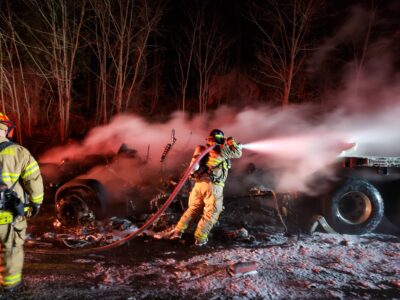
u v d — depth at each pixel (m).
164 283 3.87
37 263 4.45
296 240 5.39
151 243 5.25
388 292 3.72
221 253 4.74
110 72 15.02
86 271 4.21
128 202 6.30
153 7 13.73
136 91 15.88
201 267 4.27
